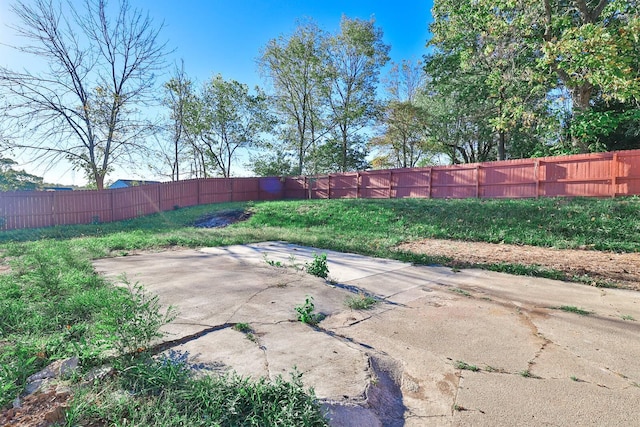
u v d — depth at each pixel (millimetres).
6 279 4207
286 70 27625
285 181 23578
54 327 2824
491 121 13438
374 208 12492
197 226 12969
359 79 27734
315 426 1690
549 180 11836
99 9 16594
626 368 2443
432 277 5113
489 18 12969
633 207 8211
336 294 4086
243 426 1646
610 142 15367
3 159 15078
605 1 11727
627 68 9867
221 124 28062
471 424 1847
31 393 1873
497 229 8602
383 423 1864
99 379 1983
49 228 11609
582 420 1867
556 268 5438
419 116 23906
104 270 5145
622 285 4590
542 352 2689
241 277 4734
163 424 1613
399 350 2709
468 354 2652
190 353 2396
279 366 2258
